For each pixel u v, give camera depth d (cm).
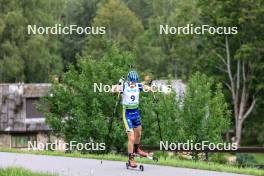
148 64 18225
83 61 7431
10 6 15562
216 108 6619
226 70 13625
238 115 13525
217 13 13225
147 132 6700
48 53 15475
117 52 7538
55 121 7369
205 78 6994
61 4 18638
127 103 3092
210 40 13600
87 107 7150
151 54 18212
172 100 6644
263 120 13688
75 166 3331
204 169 3241
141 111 6712
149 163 3466
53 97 7550
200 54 13912
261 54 13200
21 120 10956
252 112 13738
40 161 3591
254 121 13762
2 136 10788
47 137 10719
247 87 13312
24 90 11338
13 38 15112
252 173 3131
